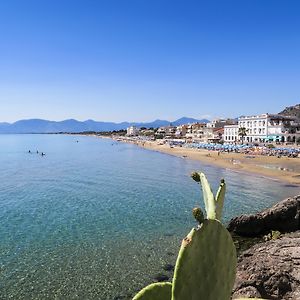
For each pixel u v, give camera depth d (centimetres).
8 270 1784
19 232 2455
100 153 11656
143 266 1819
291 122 13188
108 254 1995
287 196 3959
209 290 212
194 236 207
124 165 7606
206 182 250
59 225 2631
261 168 6744
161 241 2225
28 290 1566
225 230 221
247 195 4028
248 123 13862
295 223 2212
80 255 1986
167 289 258
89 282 1639
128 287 1585
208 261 212
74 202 3544
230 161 8219
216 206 239
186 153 11069
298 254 1205
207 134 17250
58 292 1542
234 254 227
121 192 4141
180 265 204
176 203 3456
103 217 2869
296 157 8569
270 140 12712
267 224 2230
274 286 1127
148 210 3127
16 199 3769
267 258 1244
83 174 5962
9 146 16950
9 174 6056
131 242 2208
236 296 1117
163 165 7625
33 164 7881
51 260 1912
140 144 17388
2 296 1513
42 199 3744
